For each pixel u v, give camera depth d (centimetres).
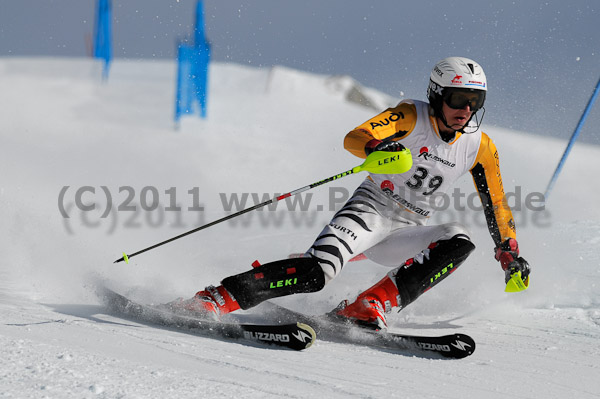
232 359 816
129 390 593
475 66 1098
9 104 6662
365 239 1144
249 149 5062
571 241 1752
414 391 738
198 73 6212
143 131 5800
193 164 4184
